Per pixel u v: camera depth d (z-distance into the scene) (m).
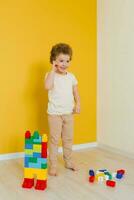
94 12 2.79
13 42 2.39
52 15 2.55
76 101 2.18
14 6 2.37
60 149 2.63
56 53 2.00
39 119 2.56
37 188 1.75
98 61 2.81
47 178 1.93
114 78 2.62
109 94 2.69
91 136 2.84
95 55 2.82
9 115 2.42
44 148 1.77
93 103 2.83
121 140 2.57
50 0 2.53
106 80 2.72
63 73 2.09
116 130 2.62
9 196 1.64
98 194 1.66
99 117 2.83
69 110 2.10
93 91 2.83
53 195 1.65
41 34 2.51
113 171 2.08
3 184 1.83
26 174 1.80
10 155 2.45
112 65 2.64
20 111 2.47
